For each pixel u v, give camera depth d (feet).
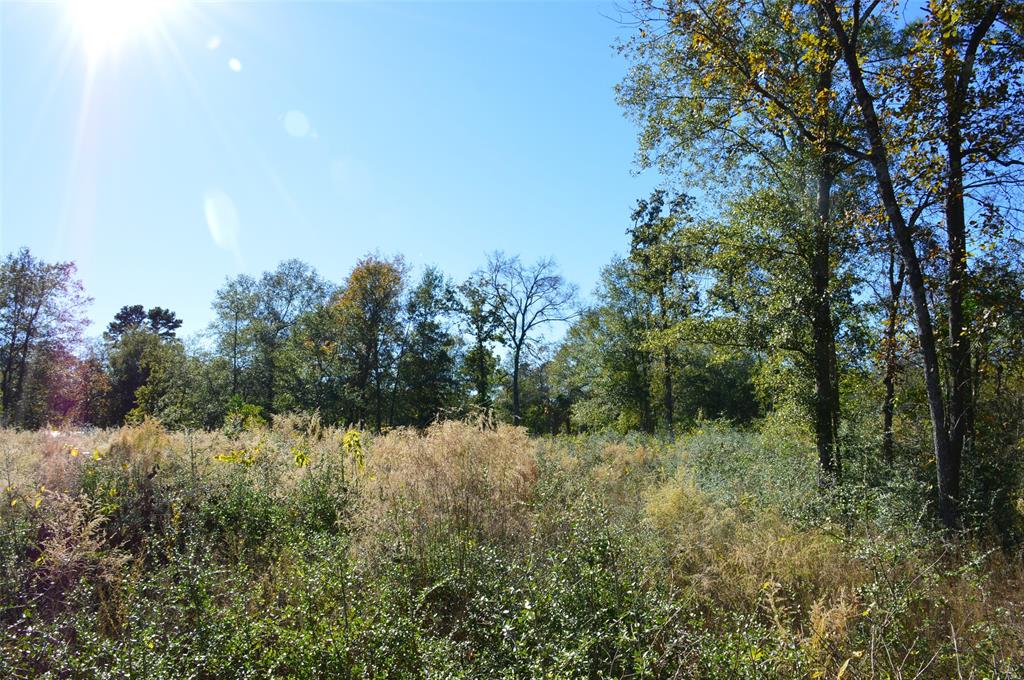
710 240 42.55
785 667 11.60
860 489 25.13
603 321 118.32
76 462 21.26
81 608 12.51
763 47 30.12
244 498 19.85
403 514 17.21
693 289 51.60
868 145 32.94
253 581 15.06
